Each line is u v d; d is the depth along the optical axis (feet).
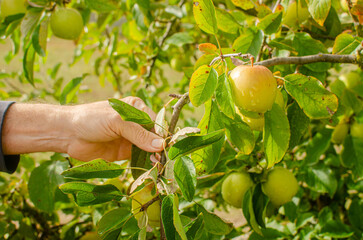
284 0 2.49
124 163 2.89
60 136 2.58
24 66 3.25
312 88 2.05
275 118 2.11
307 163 3.19
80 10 3.85
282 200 2.70
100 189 2.00
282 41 2.65
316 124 3.52
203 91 1.96
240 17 2.77
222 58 2.02
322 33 2.84
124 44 4.03
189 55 4.23
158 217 2.18
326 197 3.65
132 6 3.69
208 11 1.98
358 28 2.38
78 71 11.51
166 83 4.72
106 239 2.09
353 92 3.11
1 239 3.28
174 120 2.05
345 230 3.15
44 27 3.11
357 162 3.23
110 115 2.42
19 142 2.58
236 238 3.27
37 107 2.61
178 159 1.95
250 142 2.16
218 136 1.86
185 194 1.90
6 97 4.33
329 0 2.26
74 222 3.24
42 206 2.95
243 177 2.71
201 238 2.57
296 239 3.17
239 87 1.96
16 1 3.10
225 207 3.86
